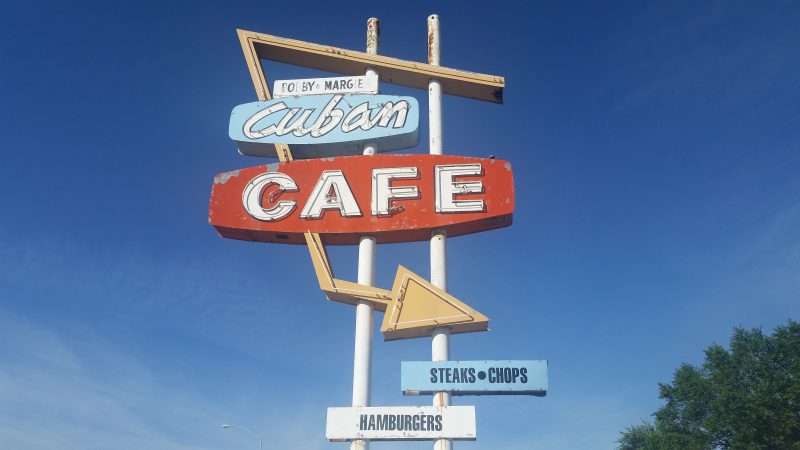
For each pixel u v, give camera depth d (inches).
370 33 774.5
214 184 697.0
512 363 563.2
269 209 676.7
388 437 549.0
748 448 1341.0
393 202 668.1
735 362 1537.9
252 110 732.0
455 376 561.3
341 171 686.5
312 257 642.8
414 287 617.0
